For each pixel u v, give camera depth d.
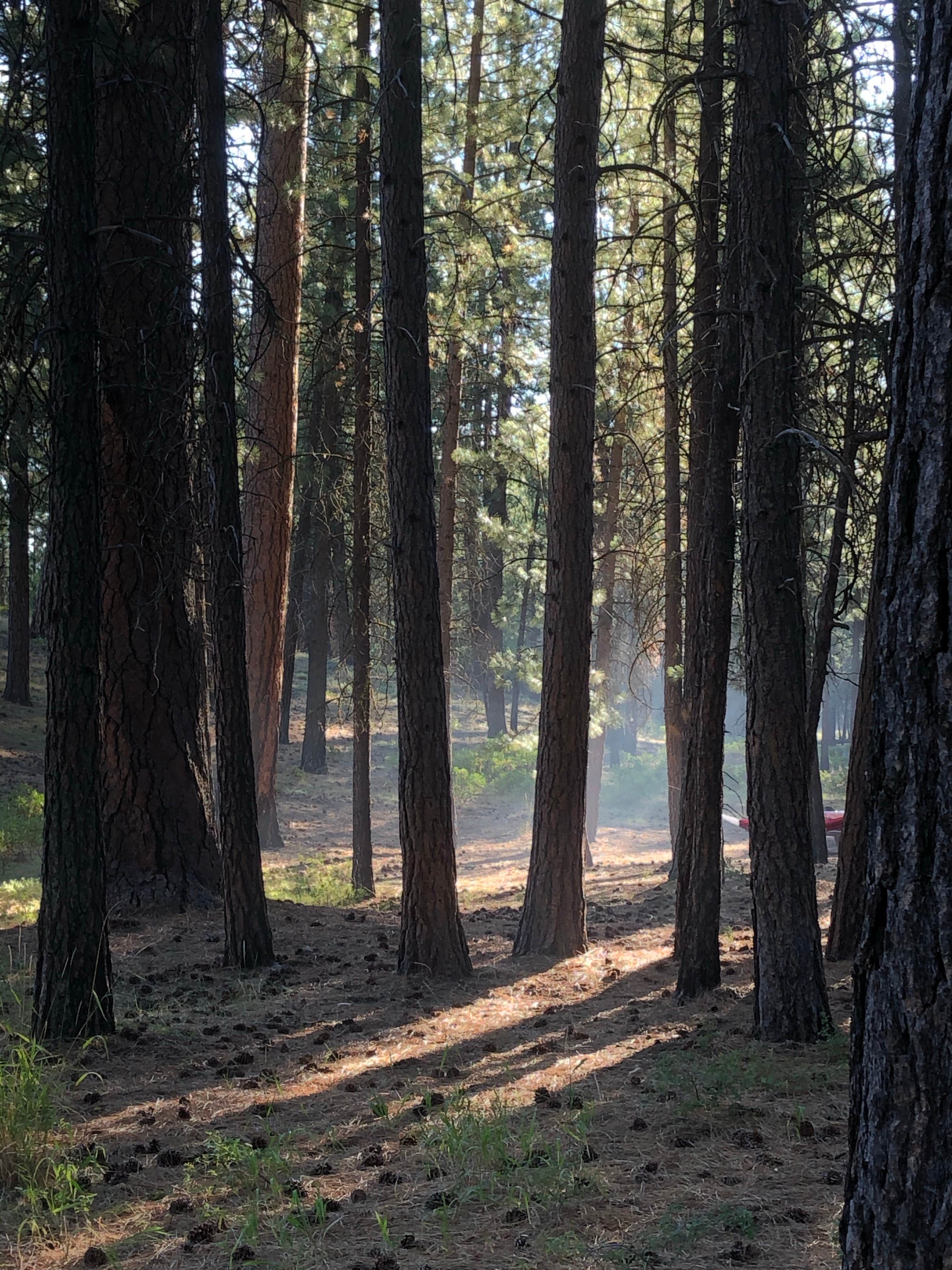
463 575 26.84
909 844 2.46
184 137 10.98
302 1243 4.05
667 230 14.28
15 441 9.67
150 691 10.98
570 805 10.20
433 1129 5.25
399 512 9.09
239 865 8.99
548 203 16.88
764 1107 5.46
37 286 7.88
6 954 9.13
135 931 10.06
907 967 2.46
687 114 13.02
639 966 9.70
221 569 8.67
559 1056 6.76
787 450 6.95
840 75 7.56
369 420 15.74
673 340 9.56
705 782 8.41
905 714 2.48
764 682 6.89
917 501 2.47
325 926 11.32
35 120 8.10
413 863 9.12
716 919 8.41
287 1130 5.43
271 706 17.59
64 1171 4.62
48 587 6.79
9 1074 5.53
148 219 8.27
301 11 13.54
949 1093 2.39
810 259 9.10
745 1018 7.43
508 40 16.36
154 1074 6.33
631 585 19.08
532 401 17.58
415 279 9.07
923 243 2.49
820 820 17.89
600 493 19.83
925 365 2.48
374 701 16.33
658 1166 4.69
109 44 8.96
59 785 6.79
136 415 10.80
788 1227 4.02
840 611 9.17
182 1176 4.80
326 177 15.55
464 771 29.70
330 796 27.22
